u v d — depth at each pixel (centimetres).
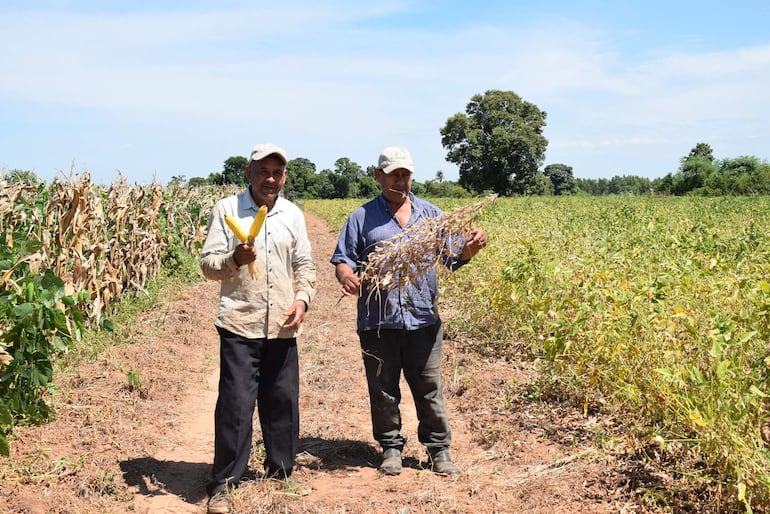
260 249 430
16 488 427
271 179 430
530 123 9312
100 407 576
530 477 448
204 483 464
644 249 827
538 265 726
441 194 8206
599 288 573
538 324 710
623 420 514
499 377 663
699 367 480
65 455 483
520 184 9225
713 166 6375
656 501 401
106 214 957
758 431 395
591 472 444
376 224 465
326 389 672
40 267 743
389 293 452
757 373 426
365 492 436
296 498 426
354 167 12500
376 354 462
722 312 530
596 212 2064
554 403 581
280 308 434
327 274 1524
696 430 418
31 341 498
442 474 460
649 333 500
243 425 425
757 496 370
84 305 775
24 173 870
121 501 430
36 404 514
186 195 1548
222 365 430
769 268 618
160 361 737
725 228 1389
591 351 554
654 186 6556
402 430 564
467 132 9144
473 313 848
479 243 445
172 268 1337
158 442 531
